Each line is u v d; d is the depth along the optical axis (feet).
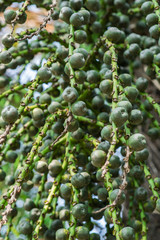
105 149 1.65
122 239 1.54
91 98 1.97
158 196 1.65
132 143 1.52
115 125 1.55
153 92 2.34
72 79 1.66
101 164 1.59
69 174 1.78
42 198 1.95
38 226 1.66
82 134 1.82
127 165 1.48
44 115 1.90
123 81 1.78
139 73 2.37
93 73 1.87
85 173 1.74
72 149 1.80
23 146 1.97
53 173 1.80
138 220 1.76
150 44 2.03
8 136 1.99
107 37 1.86
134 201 1.82
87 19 1.83
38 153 1.81
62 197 1.81
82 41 1.78
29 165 1.68
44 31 2.00
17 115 1.59
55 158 1.93
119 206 1.74
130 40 2.01
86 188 1.81
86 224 1.77
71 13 1.79
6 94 1.96
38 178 1.95
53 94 2.05
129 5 2.25
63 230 1.63
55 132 1.86
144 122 2.01
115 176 1.84
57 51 1.81
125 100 1.64
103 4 2.21
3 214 1.50
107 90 1.70
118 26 2.23
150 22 1.86
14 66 2.09
